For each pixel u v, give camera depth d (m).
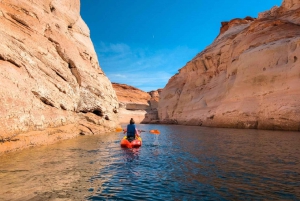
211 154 9.81
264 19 33.25
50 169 6.61
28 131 9.63
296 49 23.34
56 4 17.77
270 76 25.03
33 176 5.86
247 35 33.50
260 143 13.05
